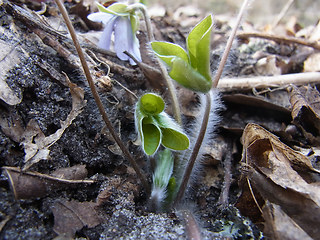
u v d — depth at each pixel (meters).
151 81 0.08
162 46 0.05
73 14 0.09
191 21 0.11
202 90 0.05
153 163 0.06
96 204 0.06
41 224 0.05
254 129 0.07
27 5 0.08
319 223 0.05
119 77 0.08
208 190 0.07
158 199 0.06
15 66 0.06
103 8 0.06
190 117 0.08
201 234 0.05
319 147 0.07
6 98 0.06
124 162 0.07
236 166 0.07
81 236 0.05
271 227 0.05
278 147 0.06
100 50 0.08
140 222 0.06
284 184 0.06
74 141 0.07
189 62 0.05
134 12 0.07
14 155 0.06
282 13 0.12
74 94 0.07
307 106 0.07
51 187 0.06
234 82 0.08
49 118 0.06
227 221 0.06
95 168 0.07
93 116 0.07
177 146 0.06
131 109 0.07
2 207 0.05
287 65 0.10
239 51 0.10
